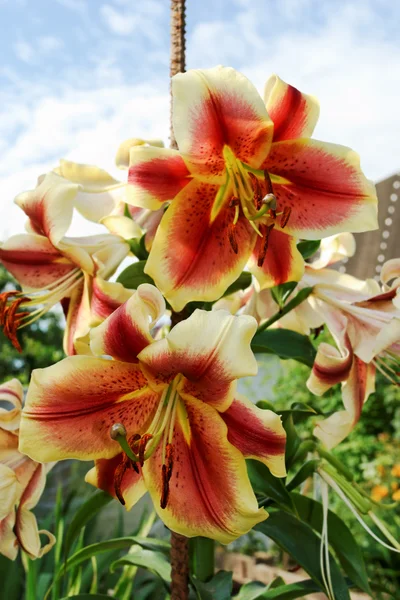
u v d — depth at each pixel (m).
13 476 0.45
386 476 1.57
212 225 0.43
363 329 0.50
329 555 0.50
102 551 0.55
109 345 0.38
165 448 0.40
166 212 0.42
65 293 0.52
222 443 0.38
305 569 0.49
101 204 0.53
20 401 0.49
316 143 0.43
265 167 0.44
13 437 0.49
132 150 0.42
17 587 0.91
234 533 0.38
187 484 0.40
